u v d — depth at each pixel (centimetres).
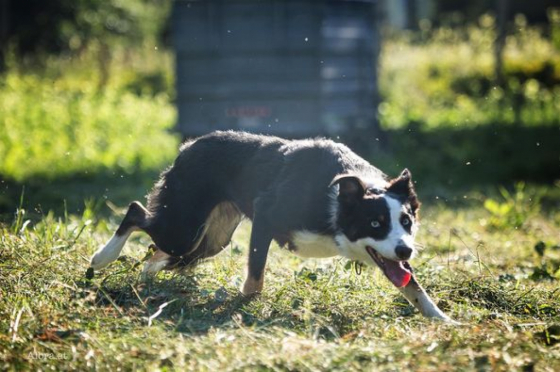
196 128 1683
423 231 1223
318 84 1644
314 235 798
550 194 1697
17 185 1515
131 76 3047
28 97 2258
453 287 859
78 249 910
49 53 3291
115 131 2047
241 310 770
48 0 3275
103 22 3306
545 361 627
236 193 855
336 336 688
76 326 682
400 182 778
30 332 664
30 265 817
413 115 2134
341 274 872
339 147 827
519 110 2173
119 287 813
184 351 620
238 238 1137
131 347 636
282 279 863
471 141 1931
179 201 861
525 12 3303
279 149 838
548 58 2809
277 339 655
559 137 1956
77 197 1441
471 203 1562
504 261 1038
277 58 1641
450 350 642
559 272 960
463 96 2572
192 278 855
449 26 3356
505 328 713
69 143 1867
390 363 607
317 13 1634
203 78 1669
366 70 1805
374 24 1827
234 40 1648
